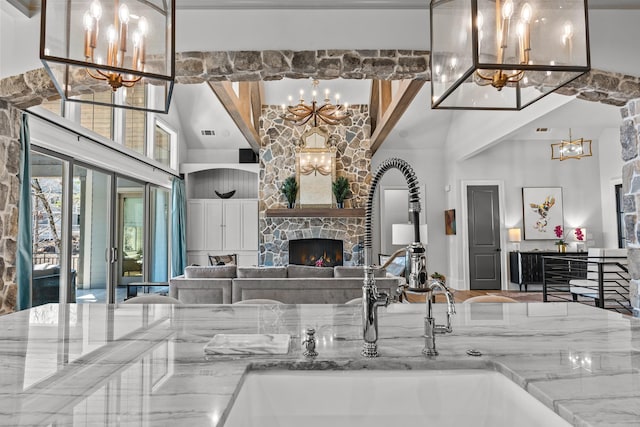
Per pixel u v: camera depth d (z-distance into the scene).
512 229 8.32
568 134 8.41
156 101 1.91
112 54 1.54
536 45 1.45
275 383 1.10
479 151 7.53
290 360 1.13
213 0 3.21
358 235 8.62
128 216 6.38
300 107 6.00
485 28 1.41
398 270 6.43
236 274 4.99
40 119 4.15
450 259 8.80
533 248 8.47
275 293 4.82
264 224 8.64
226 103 6.10
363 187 8.77
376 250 8.86
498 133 6.52
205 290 4.89
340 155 8.81
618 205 8.06
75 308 1.95
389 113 6.56
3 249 3.43
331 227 8.62
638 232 3.62
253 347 1.19
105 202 5.66
